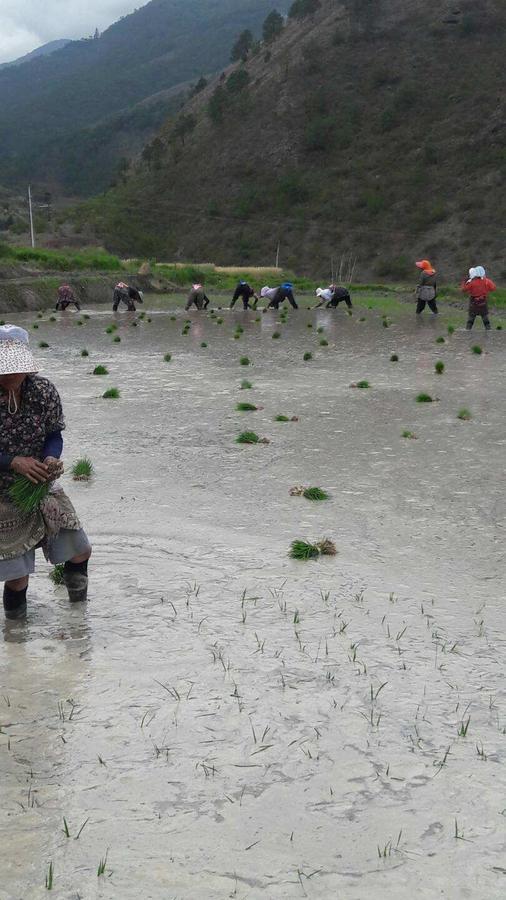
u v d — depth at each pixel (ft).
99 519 25.57
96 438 37.14
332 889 10.66
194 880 10.80
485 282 93.61
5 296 126.72
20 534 18.21
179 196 545.85
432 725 14.38
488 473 31.24
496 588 20.39
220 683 15.83
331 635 17.80
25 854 11.28
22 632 18.21
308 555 22.41
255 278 225.15
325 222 467.93
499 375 56.70
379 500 27.78
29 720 14.58
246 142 561.43
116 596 20.02
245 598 19.77
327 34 624.18
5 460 17.74
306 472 31.40
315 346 75.56
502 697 15.29
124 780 12.90
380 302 155.74
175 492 28.63
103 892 10.57
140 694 15.46
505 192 440.86
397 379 54.90
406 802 12.35
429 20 599.57
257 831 11.75
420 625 18.28
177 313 120.88
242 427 39.52
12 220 525.34
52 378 55.57
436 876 10.90
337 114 546.67
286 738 14.01
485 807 12.23
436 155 484.33
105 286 156.76
